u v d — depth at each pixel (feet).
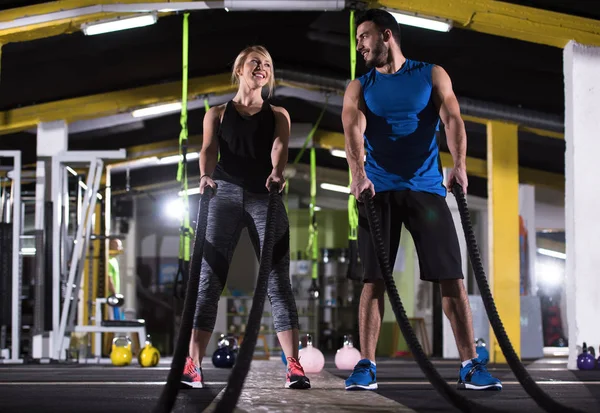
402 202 10.39
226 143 11.18
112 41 27.12
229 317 53.88
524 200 42.78
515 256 32.63
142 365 23.38
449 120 10.37
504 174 32.58
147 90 31.45
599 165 22.59
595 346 22.02
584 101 22.71
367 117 10.73
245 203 11.02
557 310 53.88
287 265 11.03
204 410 7.61
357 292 54.39
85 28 23.12
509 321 32.65
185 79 22.65
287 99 37.52
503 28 22.54
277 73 31.40
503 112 31.04
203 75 31.78
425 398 8.91
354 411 7.38
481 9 22.41
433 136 10.69
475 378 10.18
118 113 31.65
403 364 25.77
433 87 10.66
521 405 8.05
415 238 10.40
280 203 11.02
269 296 11.03
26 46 26.25
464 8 22.33
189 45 28.66
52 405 8.14
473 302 37.17
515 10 22.54
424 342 48.26
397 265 50.90
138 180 46.47
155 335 52.90
